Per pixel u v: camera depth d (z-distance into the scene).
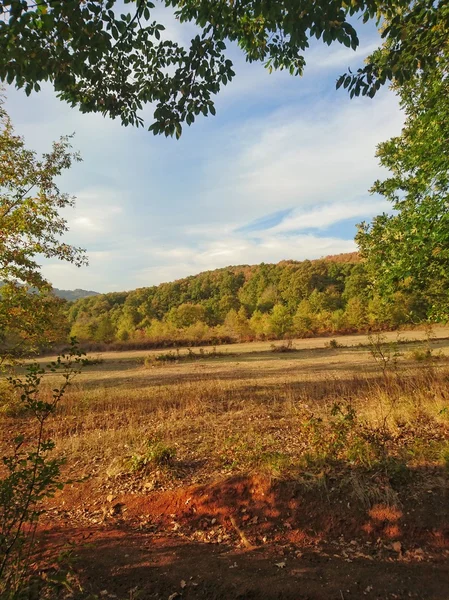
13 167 9.10
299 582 3.24
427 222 7.07
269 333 41.97
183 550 3.77
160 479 5.29
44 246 9.34
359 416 7.16
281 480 4.59
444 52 5.85
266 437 6.71
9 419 9.54
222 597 3.10
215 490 4.66
